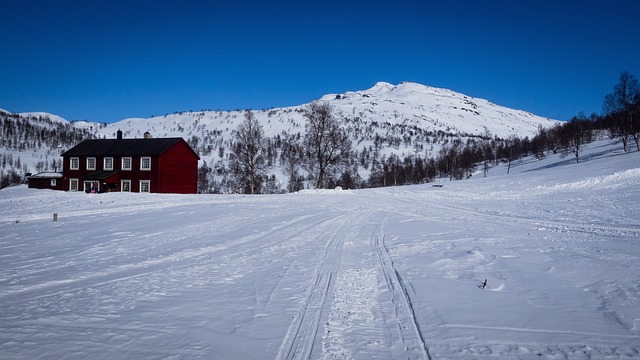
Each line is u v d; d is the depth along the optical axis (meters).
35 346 5.69
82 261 11.25
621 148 72.25
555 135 117.38
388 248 12.73
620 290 7.94
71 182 52.81
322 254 12.06
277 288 8.56
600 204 24.44
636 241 13.28
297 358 5.35
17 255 12.07
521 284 8.55
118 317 6.86
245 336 6.08
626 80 66.31
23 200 34.28
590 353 5.44
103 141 54.62
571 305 7.26
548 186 37.66
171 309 7.28
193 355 5.42
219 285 8.82
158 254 12.16
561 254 11.27
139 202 30.45
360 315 6.96
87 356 5.39
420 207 26.86
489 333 6.12
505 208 25.42
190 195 37.31
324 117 54.00
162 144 50.19
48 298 7.93
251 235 15.59
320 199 33.56
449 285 8.57
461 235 15.02
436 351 5.54
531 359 5.29
